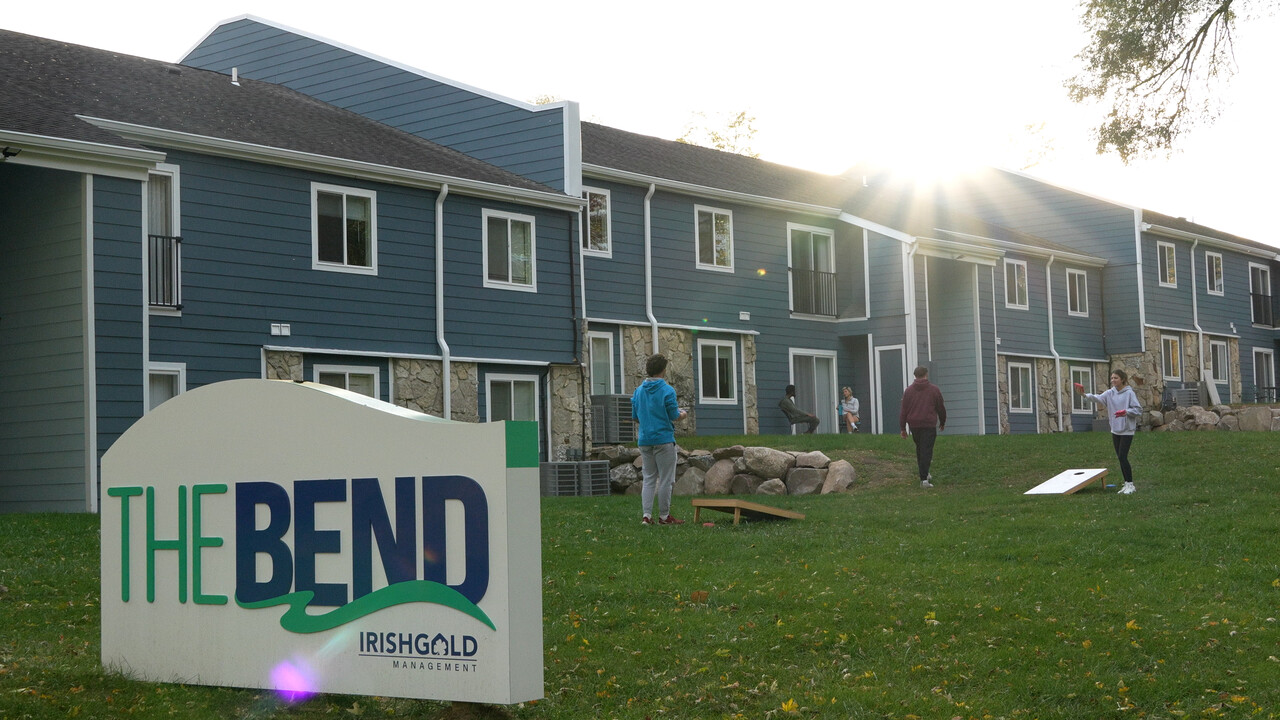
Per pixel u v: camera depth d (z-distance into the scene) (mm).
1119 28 21734
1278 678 7559
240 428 7129
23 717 6430
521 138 26141
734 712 6988
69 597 10000
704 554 12016
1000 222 44250
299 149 21000
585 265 26234
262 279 20344
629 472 22078
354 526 6684
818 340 31766
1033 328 37344
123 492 7559
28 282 17688
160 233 19203
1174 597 9773
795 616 9172
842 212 32125
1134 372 41125
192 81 23609
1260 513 13594
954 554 11883
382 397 21953
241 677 7051
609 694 7305
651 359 14391
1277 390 50562
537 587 6355
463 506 6340
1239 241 49000
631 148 30078
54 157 16531
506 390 24125
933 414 19531
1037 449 22578
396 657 6520
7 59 20594
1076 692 7367
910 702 7152
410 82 27797
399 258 22375
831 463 20281
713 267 29172
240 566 7082
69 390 17172
